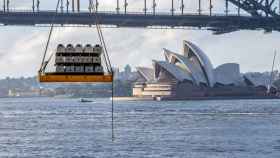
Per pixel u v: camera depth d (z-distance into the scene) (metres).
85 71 39.38
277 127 172.25
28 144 128.75
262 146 121.19
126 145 124.69
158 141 133.12
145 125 187.50
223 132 156.88
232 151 113.31
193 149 116.62
